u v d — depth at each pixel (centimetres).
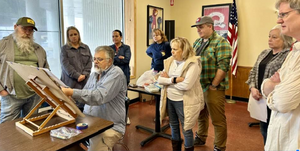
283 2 93
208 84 218
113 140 170
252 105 190
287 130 97
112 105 170
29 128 129
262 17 414
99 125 136
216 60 210
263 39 418
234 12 423
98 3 358
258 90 188
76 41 257
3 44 194
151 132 289
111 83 160
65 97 121
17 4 256
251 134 285
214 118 221
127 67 330
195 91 191
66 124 136
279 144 101
